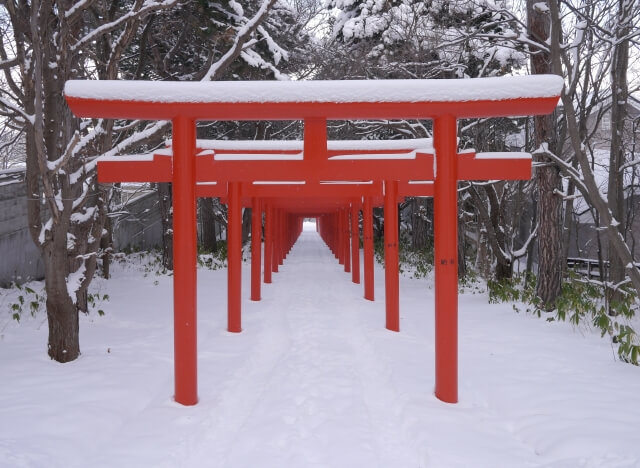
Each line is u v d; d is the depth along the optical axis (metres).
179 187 4.02
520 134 14.62
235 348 5.85
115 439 3.26
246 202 11.57
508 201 12.98
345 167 4.21
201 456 3.09
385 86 3.74
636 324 6.71
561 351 5.39
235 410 3.95
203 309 8.29
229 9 9.85
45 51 5.05
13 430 3.21
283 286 11.66
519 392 4.04
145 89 3.69
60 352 4.95
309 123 4.09
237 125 16.03
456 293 4.07
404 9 12.02
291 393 4.27
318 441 3.27
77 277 5.14
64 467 2.85
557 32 4.48
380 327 7.07
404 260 16.98
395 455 3.12
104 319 7.32
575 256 14.67
